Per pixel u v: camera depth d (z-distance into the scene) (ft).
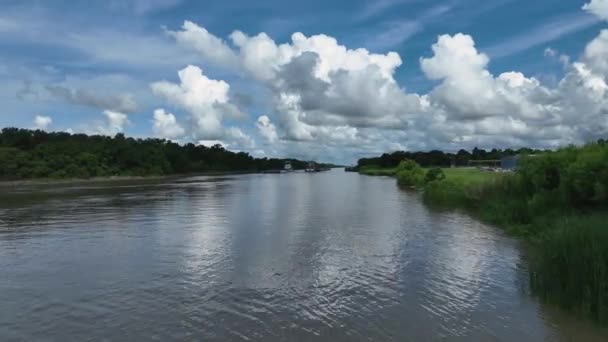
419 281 48.93
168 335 34.45
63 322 37.24
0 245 69.87
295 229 85.97
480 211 107.14
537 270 46.34
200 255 62.23
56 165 369.91
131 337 34.17
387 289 46.03
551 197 84.69
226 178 454.81
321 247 67.82
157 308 40.40
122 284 47.96
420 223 93.25
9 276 51.44
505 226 85.46
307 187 257.34
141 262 58.08
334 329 35.47
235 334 34.55
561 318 37.45
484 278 49.88
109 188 243.81
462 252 63.77
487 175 178.29
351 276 51.11
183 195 185.16
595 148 84.28
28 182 334.03
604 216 53.88
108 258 60.44
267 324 36.50
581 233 43.11
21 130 444.55
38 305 41.45
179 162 589.32
